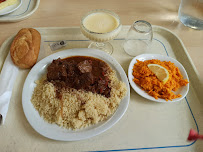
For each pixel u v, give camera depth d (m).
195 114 0.29
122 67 0.35
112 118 0.27
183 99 0.31
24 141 0.25
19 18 0.41
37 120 0.26
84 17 0.34
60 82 0.29
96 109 0.27
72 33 0.40
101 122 0.26
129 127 0.27
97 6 0.47
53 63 0.31
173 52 0.38
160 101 0.28
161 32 0.41
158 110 0.29
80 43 0.38
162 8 0.47
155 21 0.44
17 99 0.29
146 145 0.26
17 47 0.32
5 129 0.26
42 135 0.25
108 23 0.33
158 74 0.30
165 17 0.45
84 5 0.47
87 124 0.26
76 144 0.25
